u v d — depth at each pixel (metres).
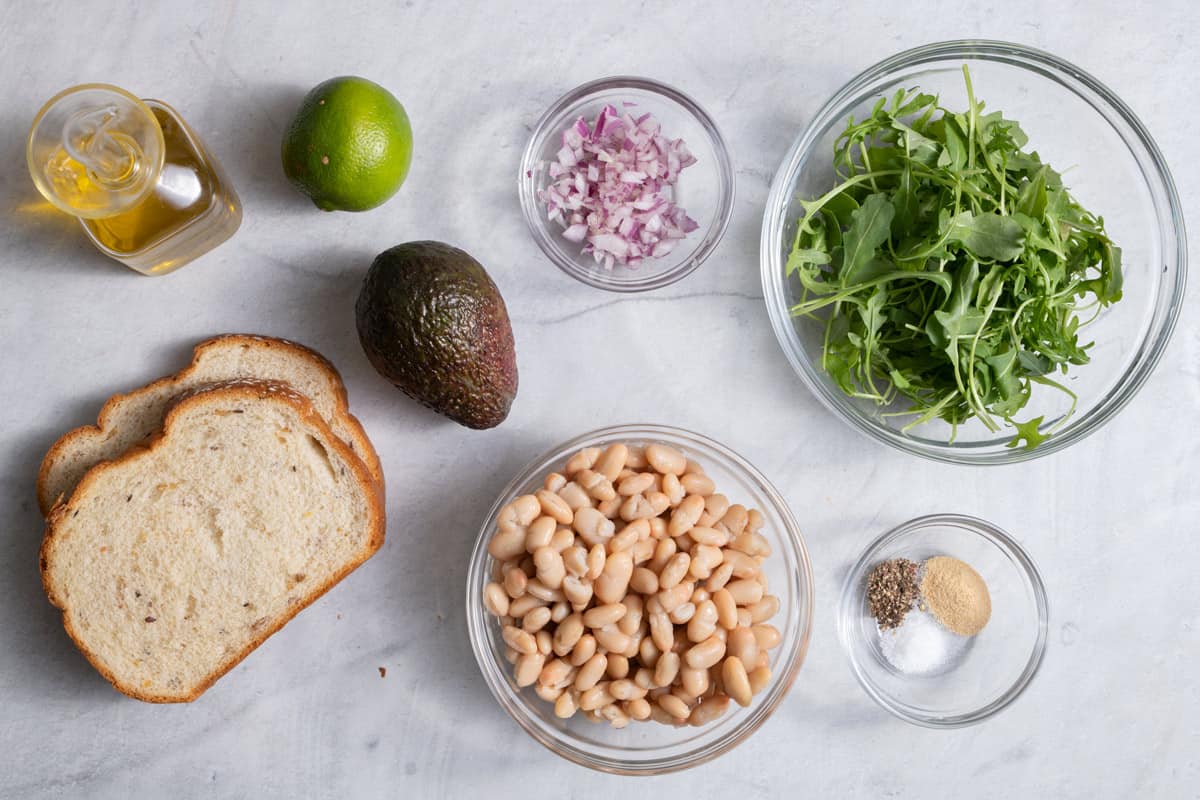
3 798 0.55
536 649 0.51
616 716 0.52
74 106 0.50
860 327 0.54
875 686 0.56
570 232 0.55
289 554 0.53
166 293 0.55
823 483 0.57
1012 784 0.58
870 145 0.55
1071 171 0.57
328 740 0.56
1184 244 0.55
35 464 0.55
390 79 0.56
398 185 0.53
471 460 0.56
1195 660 0.58
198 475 0.53
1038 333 0.53
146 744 0.55
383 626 0.56
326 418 0.54
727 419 0.57
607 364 0.56
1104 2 0.57
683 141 0.56
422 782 0.56
